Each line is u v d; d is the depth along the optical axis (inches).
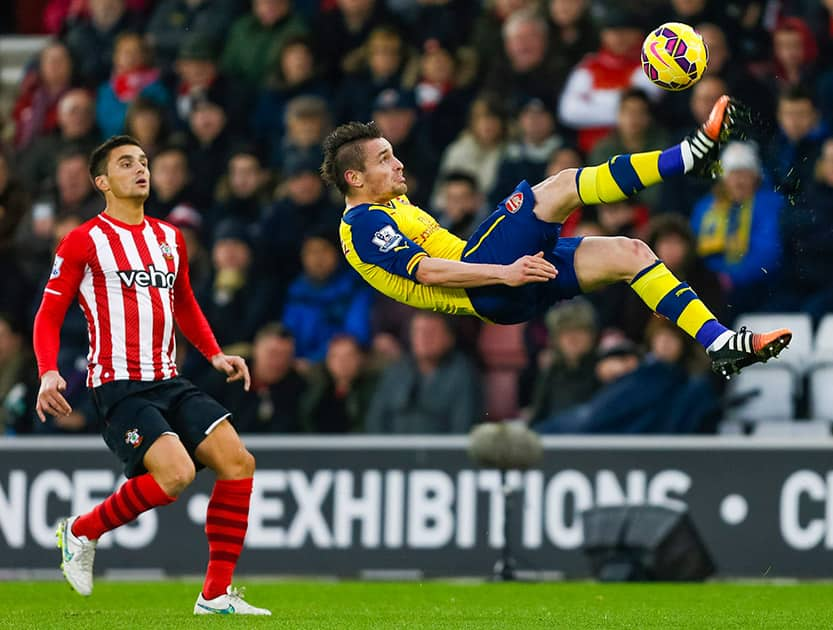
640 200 1624.0
